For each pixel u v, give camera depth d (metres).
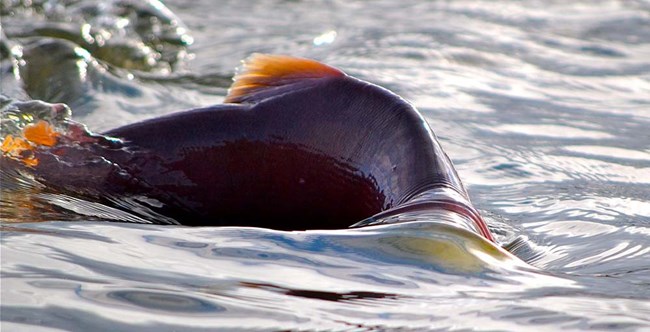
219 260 8.54
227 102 11.68
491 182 14.65
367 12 32.97
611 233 11.80
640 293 8.77
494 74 23.78
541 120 19.44
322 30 29.69
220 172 11.23
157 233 9.36
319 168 10.86
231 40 28.25
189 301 7.57
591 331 7.41
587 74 24.31
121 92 20.30
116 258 8.54
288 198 11.02
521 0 35.22
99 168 11.49
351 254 8.70
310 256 8.63
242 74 11.76
